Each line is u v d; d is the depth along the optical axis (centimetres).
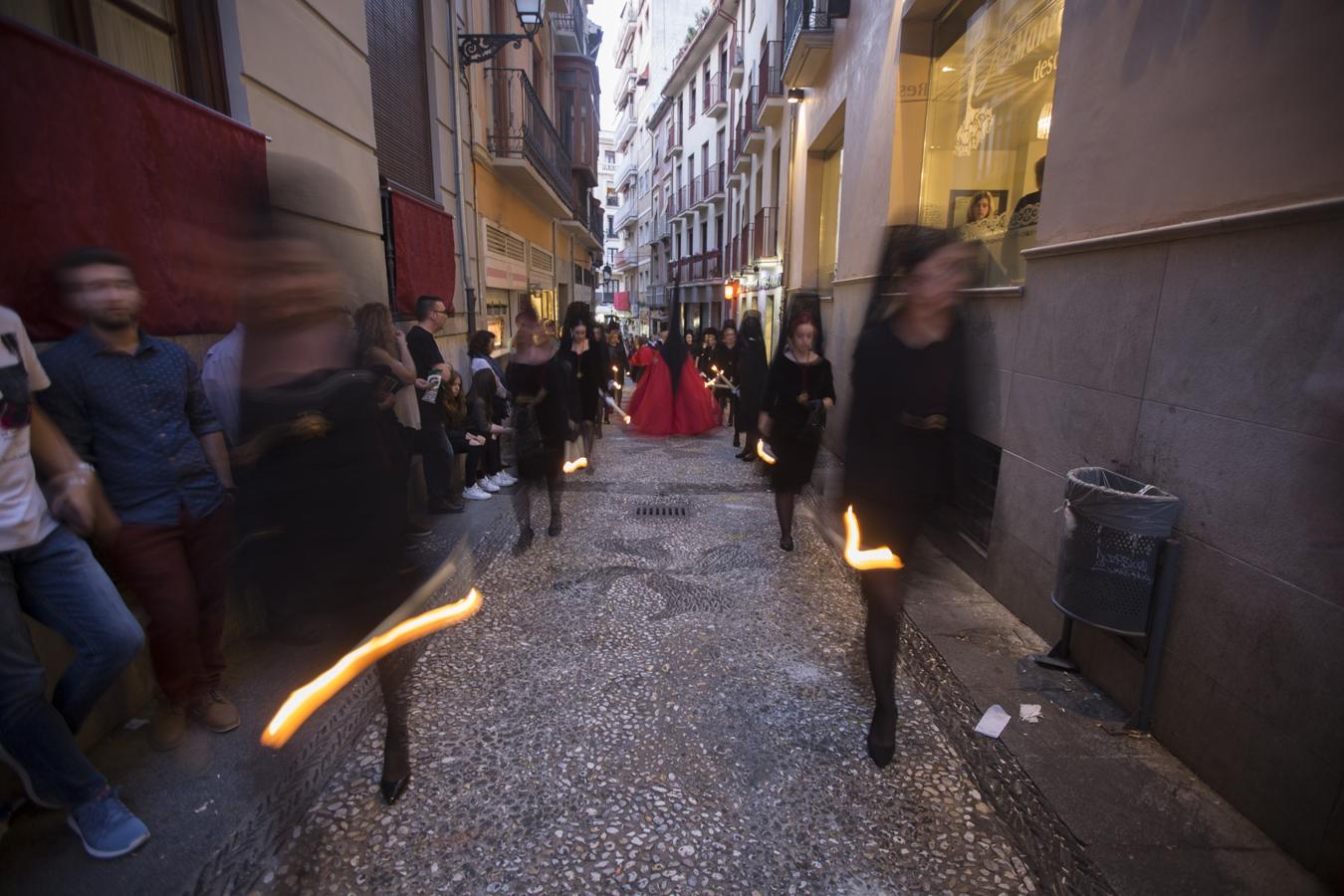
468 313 849
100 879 204
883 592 257
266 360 185
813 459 488
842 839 226
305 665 324
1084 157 326
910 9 611
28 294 231
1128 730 281
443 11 768
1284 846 217
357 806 237
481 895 203
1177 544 262
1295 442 212
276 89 387
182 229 303
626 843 223
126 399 241
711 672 329
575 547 504
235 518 197
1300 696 210
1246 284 231
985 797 245
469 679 321
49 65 236
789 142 1275
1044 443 357
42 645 246
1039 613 362
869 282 724
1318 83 204
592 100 2059
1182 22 261
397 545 217
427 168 740
